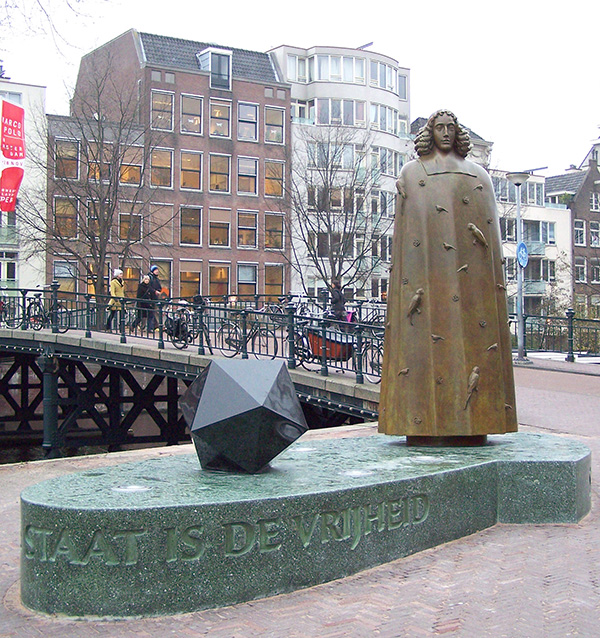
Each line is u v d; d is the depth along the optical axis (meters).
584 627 4.77
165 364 17.16
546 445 8.05
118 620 5.01
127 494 5.46
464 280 7.90
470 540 6.67
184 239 44.84
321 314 23.30
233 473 6.33
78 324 21.38
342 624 4.86
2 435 24.48
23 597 5.31
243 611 5.12
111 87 44.22
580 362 21.98
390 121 54.34
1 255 39.22
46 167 33.44
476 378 7.81
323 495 5.63
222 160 45.81
